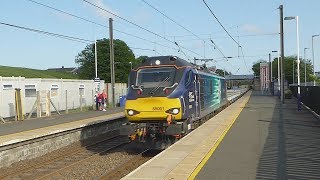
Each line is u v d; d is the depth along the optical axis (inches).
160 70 661.9
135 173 401.4
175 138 660.7
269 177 374.6
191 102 693.9
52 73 3149.6
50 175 551.5
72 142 839.7
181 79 655.8
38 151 713.0
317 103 1022.4
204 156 486.6
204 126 789.9
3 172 585.9
